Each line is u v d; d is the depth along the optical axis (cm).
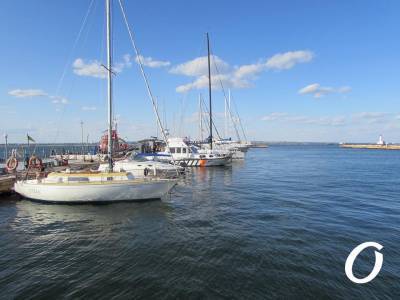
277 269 762
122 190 1503
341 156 7806
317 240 980
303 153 9981
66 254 880
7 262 826
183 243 962
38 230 1109
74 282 709
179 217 1292
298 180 2662
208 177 2820
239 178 2759
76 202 1494
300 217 1290
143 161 2458
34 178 1745
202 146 4394
